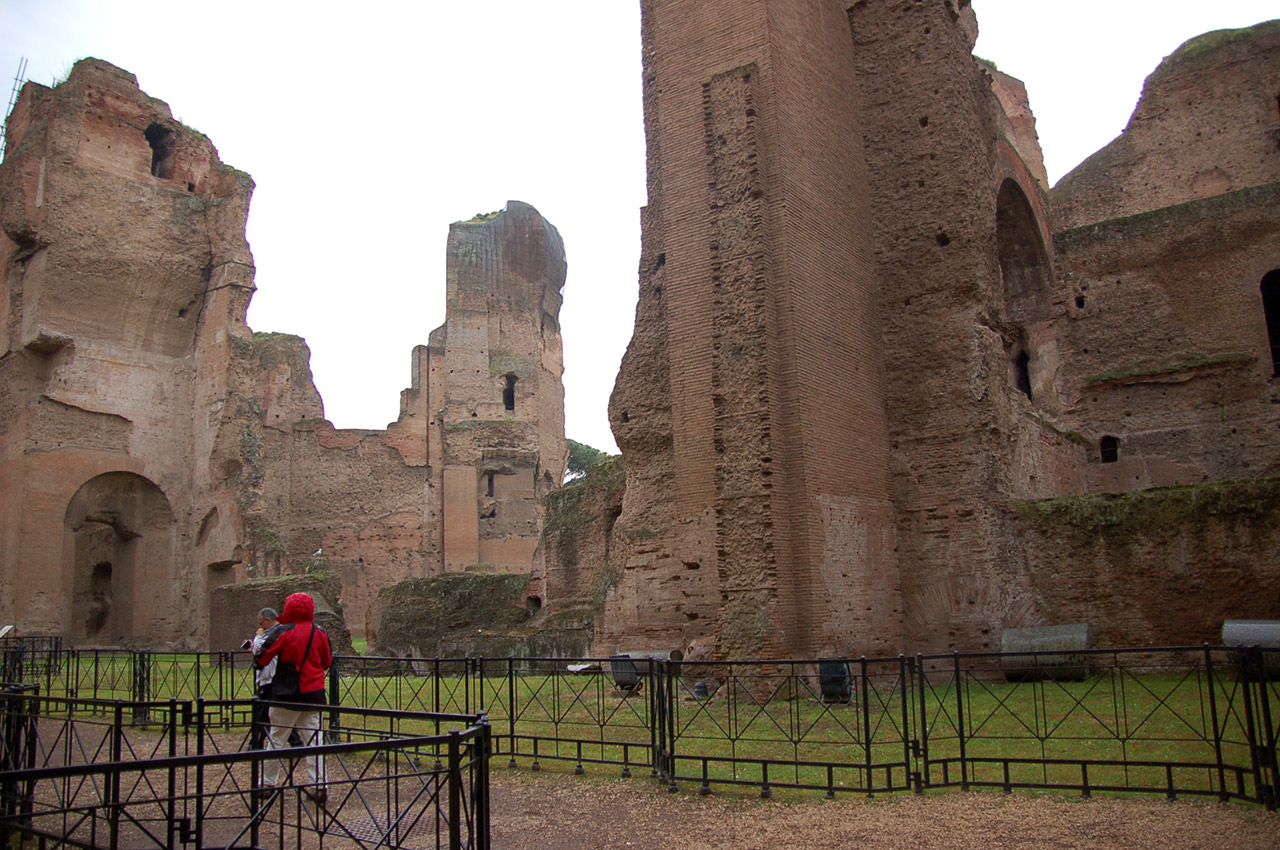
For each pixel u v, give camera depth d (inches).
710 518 695.7
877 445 757.9
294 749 195.2
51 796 395.2
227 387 1299.2
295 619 385.4
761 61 698.2
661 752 374.3
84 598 1443.2
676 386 722.2
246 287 1364.4
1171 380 1070.4
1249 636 599.2
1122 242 1116.5
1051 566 717.9
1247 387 1033.5
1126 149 1428.4
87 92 1301.7
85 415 1266.0
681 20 751.7
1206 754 391.9
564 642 971.9
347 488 1884.8
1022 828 297.7
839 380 711.1
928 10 817.5
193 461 1349.7
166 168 1405.0
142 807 376.8
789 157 691.4
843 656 650.2
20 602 1169.4
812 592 627.8
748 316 655.1
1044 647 670.5
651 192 826.2
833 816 318.7
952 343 772.0
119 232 1299.2
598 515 995.3
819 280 705.0
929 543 754.2
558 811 338.0
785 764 343.9
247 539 1230.3
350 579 1841.8
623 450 815.1
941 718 510.9
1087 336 1120.2
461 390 1956.2
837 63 800.9
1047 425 952.9
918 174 804.0
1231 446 1032.2
